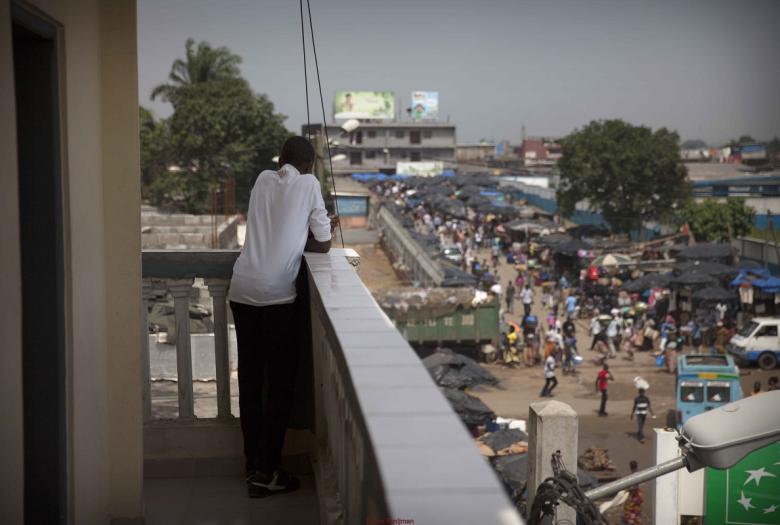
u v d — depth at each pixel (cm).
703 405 2789
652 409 3253
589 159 7038
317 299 340
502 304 5303
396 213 7131
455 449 154
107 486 379
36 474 320
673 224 6272
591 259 5619
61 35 319
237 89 6462
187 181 6250
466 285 4378
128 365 380
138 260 378
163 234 2933
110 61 367
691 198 6725
